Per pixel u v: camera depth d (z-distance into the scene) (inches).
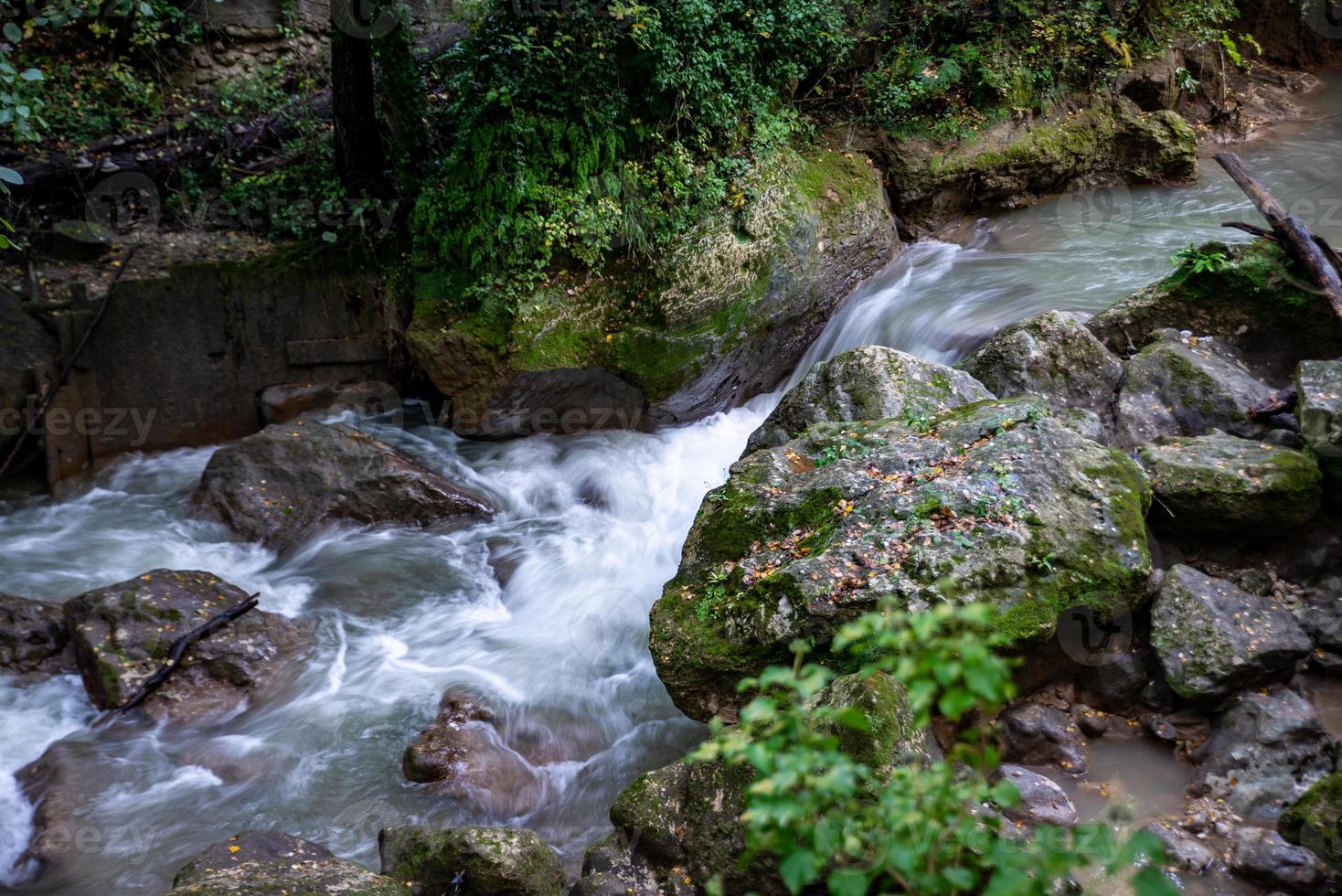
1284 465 219.8
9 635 244.2
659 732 229.1
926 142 424.2
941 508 206.2
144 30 408.8
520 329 347.9
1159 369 262.8
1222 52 507.5
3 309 321.4
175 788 212.2
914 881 78.3
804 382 272.1
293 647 253.9
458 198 350.6
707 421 368.2
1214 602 203.8
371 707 236.1
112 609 244.8
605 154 350.6
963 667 72.7
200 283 343.0
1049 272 393.1
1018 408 232.5
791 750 79.1
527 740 225.3
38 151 377.7
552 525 321.7
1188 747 196.4
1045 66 450.6
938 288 389.4
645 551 302.8
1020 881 74.7
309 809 206.4
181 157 390.9
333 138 395.2
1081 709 204.5
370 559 298.5
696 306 346.9
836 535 208.4
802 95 420.5
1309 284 263.6
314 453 316.2
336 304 364.5
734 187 362.6
